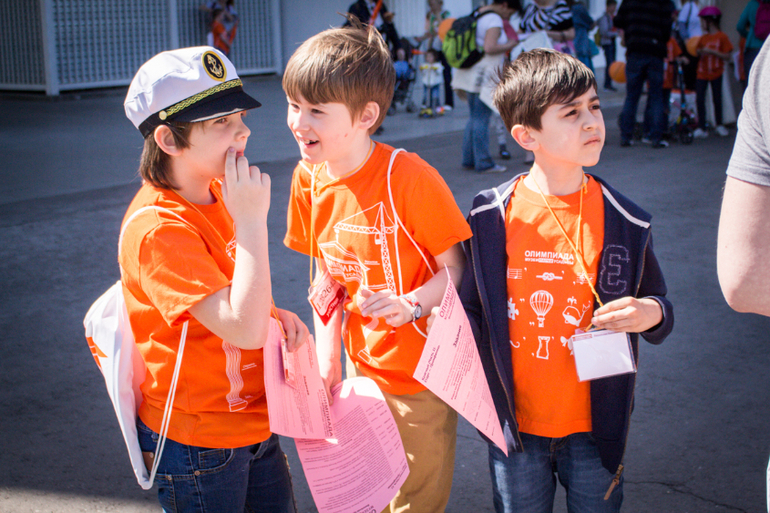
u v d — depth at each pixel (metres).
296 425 1.75
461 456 2.94
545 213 1.86
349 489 1.85
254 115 12.33
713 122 10.14
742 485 2.65
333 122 1.80
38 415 3.24
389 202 1.87
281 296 4.52
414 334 1.95
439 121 11.88
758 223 1.29
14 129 11.08
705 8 9.52
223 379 1.68
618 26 9.05
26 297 4.53
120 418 1.66
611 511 1.92
